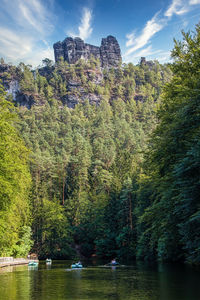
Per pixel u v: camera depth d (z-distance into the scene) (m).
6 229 27.55
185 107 17.16
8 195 22.94
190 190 15.27
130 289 15.91
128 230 61.16
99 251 70.06
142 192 44.97
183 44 23.14
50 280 21.09
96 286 17.48
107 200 76.69
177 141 18.88
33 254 65.81
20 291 15.47
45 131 163.38
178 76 23.42
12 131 24.53
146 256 48.25
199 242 17.69
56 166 108.81
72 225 84.44
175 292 14.48
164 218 22.91
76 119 188.38
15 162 25.58
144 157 24.59
